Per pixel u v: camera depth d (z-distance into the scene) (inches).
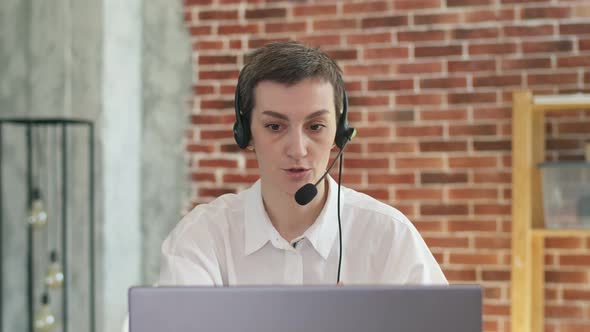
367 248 49.5
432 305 29.9
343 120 46.3
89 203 112.4
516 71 104.1
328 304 30.1
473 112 105.0
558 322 102.8
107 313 112.1
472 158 105.0
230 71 112.3
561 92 103.0
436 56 106.2
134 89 114.4
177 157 114.6
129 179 114.3
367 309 30.0
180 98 114.1
